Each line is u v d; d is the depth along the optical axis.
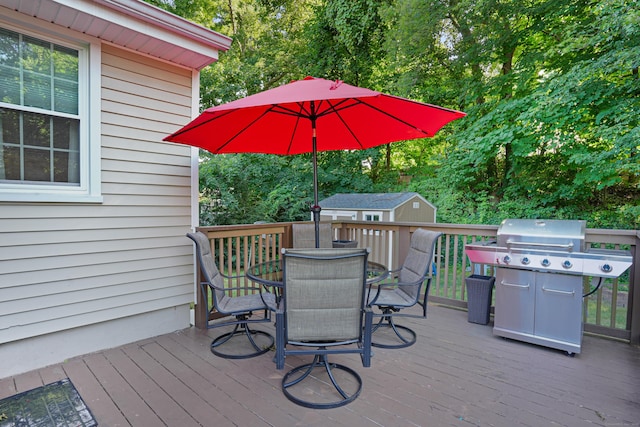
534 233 2.91
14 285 2.59
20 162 2.66
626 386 2.33
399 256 4.43
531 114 7.02
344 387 2.32
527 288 2.97
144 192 3.29
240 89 12.27
